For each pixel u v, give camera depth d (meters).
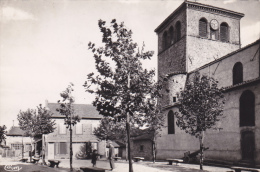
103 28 12.02
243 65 23.28
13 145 44.09
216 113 15.85
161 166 19.09
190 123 16.20
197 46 33.56
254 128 17.31
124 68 11.83
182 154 25.20
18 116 28.33
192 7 33.94
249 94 18.12
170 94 32.50
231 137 19.16
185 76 32.56
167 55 37.53
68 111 18.20
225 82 25.59
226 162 19.22
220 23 35.03
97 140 39.69
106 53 11.97
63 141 39.19
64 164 24.42
